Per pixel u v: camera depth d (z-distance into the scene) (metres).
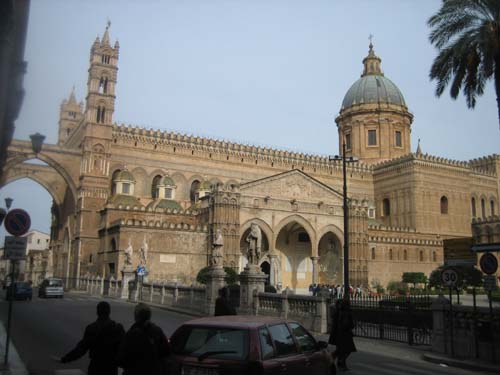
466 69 28.14
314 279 74.31
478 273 57.09
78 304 40.81
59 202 84.69
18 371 13.71
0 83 7.18
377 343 23.08
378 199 102.38
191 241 67.75
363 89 109.56
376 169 103.62
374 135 107.25
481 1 26.50
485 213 106.88
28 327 23.77
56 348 17.83
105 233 70.00
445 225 96.94
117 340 9.20
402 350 21.06
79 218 74.12
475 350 18.23
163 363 8.28
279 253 79.00
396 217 97.75
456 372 16.25
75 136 85.75
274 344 8.69
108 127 77.69
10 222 15.52
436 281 65.88
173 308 39.28
